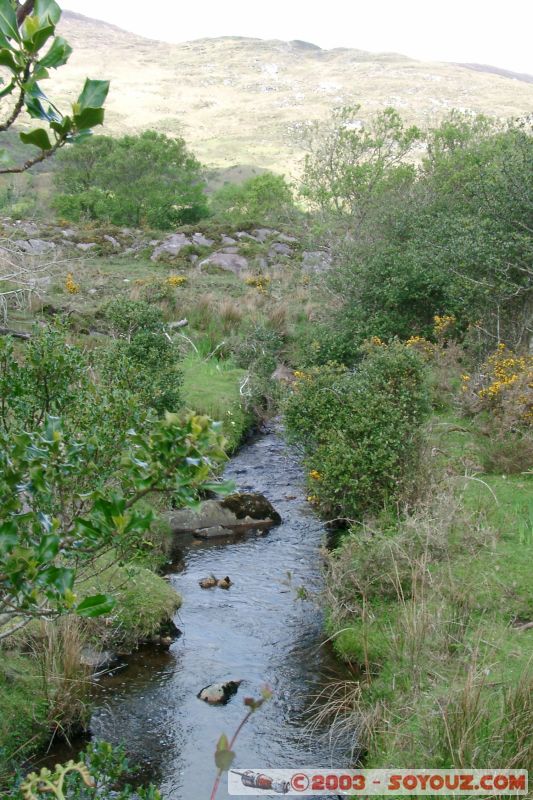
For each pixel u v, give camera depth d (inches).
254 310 768.9
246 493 384.2
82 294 764.0
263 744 208.1
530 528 303.1
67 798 143.0
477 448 392.5
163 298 777.6
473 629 232.4
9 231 986.7
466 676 201.8
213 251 1096.2
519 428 408.2
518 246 522.3
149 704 226.2
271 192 2180.1
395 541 268.2
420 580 258.4
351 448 339.9
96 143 2026.3
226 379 577.0
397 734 185.8
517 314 568.7
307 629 271.9
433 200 781.9
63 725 208.5
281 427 524.4
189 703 227.5
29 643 230.4
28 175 2317.9
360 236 794.8
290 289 892.6
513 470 372.5
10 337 183.6
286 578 311.7
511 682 197.3
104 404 171.0
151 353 441.7
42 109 69.4
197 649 258.2
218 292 862.5
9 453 101.4
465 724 175.9
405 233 723.4
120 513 84.4
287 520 376.5
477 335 571.5
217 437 87.1
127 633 258.4
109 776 150.7
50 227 1163.9
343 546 289.7
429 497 303.6
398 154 933.8
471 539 283.1
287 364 644.7
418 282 604.1
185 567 322.3
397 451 332.2
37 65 69.1
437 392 482.0
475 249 525.7
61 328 212.5
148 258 1074.7
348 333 604.4
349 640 249.8
